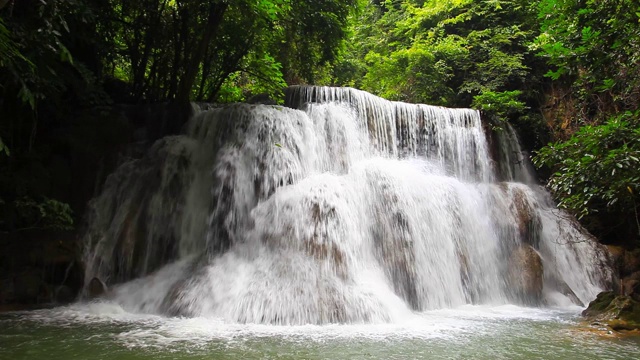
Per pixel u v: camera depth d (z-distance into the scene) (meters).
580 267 12.85
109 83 14.34
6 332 6.82
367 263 9.73
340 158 12.55
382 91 22.89
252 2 12.04
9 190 10.27
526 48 19.58
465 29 22.47
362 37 28.25
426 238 10.85
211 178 11.20
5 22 8.12
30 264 9.70
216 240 10.46
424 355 5.73
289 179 11.01
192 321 7.72
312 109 12.95
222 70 16.31
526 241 12.51
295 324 7.70
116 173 11.83
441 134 15.10
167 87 15.26
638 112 8.18
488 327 7.80
